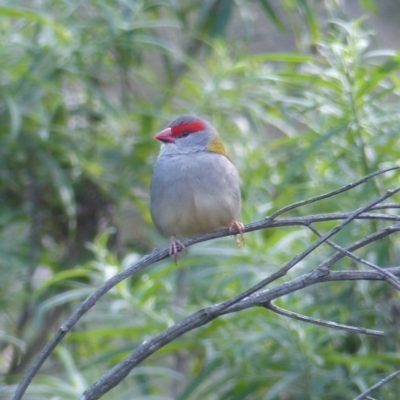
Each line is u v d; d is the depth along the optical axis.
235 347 9.05
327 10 12.83
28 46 11.70
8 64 11.52
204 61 13.80
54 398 8.84
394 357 8.60
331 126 9.88
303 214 10.12
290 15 12.22
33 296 10.18
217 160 7.99
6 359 12.69
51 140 11.71
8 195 12.32
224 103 11.88
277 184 10.78
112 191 12.12
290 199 10.16
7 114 11.66
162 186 7.95
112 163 12.20
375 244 9.30
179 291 10.63
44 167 11.97
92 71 12.19
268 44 15.05
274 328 9.09
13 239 12.05
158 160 8.22
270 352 9.20
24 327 12.14
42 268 13.54
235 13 13.75
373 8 11.56
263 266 9.46
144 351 5.79
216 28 12.25
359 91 9.23
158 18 13.12
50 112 12.14
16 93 11.30
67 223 12.51
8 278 11.74
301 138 9.93
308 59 9.70
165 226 8.09
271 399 9.06
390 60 9.06
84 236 12.30
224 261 9.83
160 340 5.79
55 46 11.62
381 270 5.43
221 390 10.11
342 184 9.65
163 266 10.20
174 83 12.66
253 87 11.73
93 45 11.73
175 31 13.55
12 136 10.79
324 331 9.23
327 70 9.97
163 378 11.25
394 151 9.03
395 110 10.01
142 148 12.16
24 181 12.29
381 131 9.49
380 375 9.09
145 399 9.57
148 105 12.48
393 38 14.98
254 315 8.95
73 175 12.13
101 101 11.54
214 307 5.75
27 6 12.66
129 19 11.83
